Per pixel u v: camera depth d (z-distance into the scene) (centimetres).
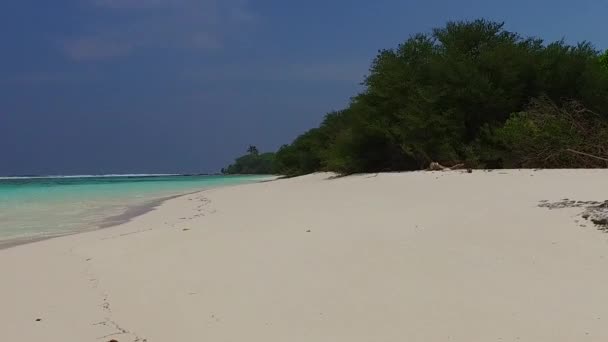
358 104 2880
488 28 2691
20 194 2984
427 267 583
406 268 587
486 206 938
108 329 471
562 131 1916
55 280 668
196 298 547
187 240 907
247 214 1270
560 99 2359
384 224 858
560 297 466
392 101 2709
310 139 5062
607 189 1027
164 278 640
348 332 427
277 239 829
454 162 2266
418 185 1423
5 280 676
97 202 2291
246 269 651
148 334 453
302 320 461
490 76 2452
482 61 2486
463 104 2428
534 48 2552
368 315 460
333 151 3144
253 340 425
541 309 443
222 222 1141
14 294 603
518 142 1995
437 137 2419
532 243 642
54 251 894
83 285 635
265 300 523
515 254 604
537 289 489
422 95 2455
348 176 2608
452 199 1091
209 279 618
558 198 955
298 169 5488
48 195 2869
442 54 2620
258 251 752
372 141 2823
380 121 2697
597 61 2595
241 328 453
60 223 1438
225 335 439
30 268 750
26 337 460
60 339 452
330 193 1585
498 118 2416
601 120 2091
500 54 2441
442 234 730
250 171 12675
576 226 699
